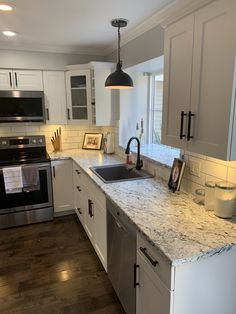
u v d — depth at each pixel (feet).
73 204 11.71
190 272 3.87
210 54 4.21
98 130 13.15
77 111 11.65
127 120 10.50
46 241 9.56
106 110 10.81
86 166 9.14
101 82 10.53
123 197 6.11
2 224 10.46
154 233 4.36
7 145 11.34
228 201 4.81
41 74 11.01
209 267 3.99
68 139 12.78
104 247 7.17
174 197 6.09
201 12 4.32
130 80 7.53
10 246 9.21
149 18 7.25
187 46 4.76
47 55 10.99
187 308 4.02
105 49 11.30
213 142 4.31
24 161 10.45
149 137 10.79
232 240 4.13
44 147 12.01
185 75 4.90
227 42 3.84
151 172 8.21
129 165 9.00
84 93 11.38
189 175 6.31
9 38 9.60
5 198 10.28
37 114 10.97
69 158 11.12
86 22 7.70
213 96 4.22
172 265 3.64
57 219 11.43
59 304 6.53
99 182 7.32
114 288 6.62
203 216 5.03
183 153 6.50
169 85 5.46
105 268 7.25
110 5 6.39
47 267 8.00
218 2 3.94
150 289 4.49
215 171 5.45
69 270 7.86
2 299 6.70
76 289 7.06
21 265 8.11
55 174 11.05
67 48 11.07
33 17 7.25
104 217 6.91
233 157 4.09
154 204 5.65
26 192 10.59
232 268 4.20
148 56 7.79
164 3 6.24
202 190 5.68
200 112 4.57
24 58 10.68
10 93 10.36
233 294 4.37
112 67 10.55
